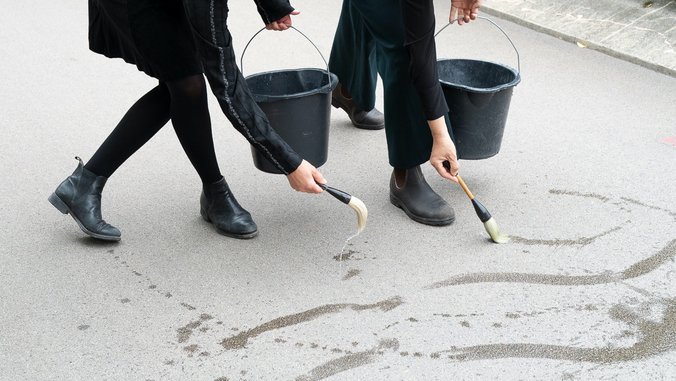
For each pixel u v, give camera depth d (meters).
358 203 2.68
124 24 2.62
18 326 2.53
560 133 3.89
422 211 3.09
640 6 5.12
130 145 2.92
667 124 3.97
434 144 2.88
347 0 3.53
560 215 3.13
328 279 2.75
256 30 5.51
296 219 3.16
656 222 3.07
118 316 2.57
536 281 2.72
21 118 4.10
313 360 2.37
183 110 2.79
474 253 2.89
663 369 2.30
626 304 2.59
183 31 2.68
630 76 4.62
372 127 3.96
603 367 2.32
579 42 5.11
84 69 4.80
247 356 2.39
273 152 2.54
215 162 2.96
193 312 2.59
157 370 2.34
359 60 3.63
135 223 3.12
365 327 2.51
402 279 2.74
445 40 5.23
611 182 3.39
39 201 3.29
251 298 2.66
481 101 3.01
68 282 2.75
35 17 5.80
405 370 2.32
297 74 3.24
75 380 2.30
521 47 5.09
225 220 3.02
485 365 2.33
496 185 3.38
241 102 2.46
